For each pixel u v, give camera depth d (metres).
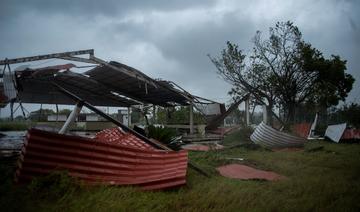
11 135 15.05
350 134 27.58
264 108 29.78
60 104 22.03
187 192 7.77
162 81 21.44
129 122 27.72
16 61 14.45
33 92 18.92
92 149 7.21
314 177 10.12
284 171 11.73
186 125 26.78
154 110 28.12
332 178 9.84
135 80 19.91
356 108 41.59
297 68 34.09
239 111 37.69
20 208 5.56
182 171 8.58
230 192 7.76
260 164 13.04
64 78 18.16
